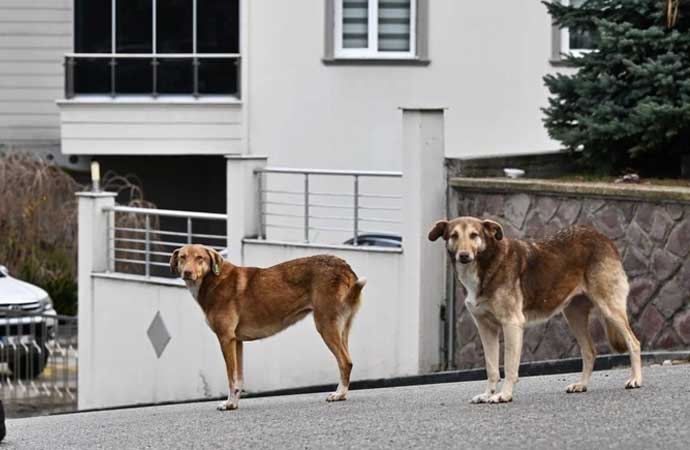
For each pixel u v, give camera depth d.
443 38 27.12
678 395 11.91
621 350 12.47
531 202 17.17
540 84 27.22
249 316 13.52
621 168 19.20
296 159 27.25
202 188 30.22
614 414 11.12
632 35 18.36
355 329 18.50
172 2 28.22
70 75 28.28
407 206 18.03
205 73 28.09
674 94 18.22
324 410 12.80
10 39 32.22
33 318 20.94
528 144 27.30
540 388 13.15
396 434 10.93
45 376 21.67
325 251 18.77
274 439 11.20
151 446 11.47
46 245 28.75
